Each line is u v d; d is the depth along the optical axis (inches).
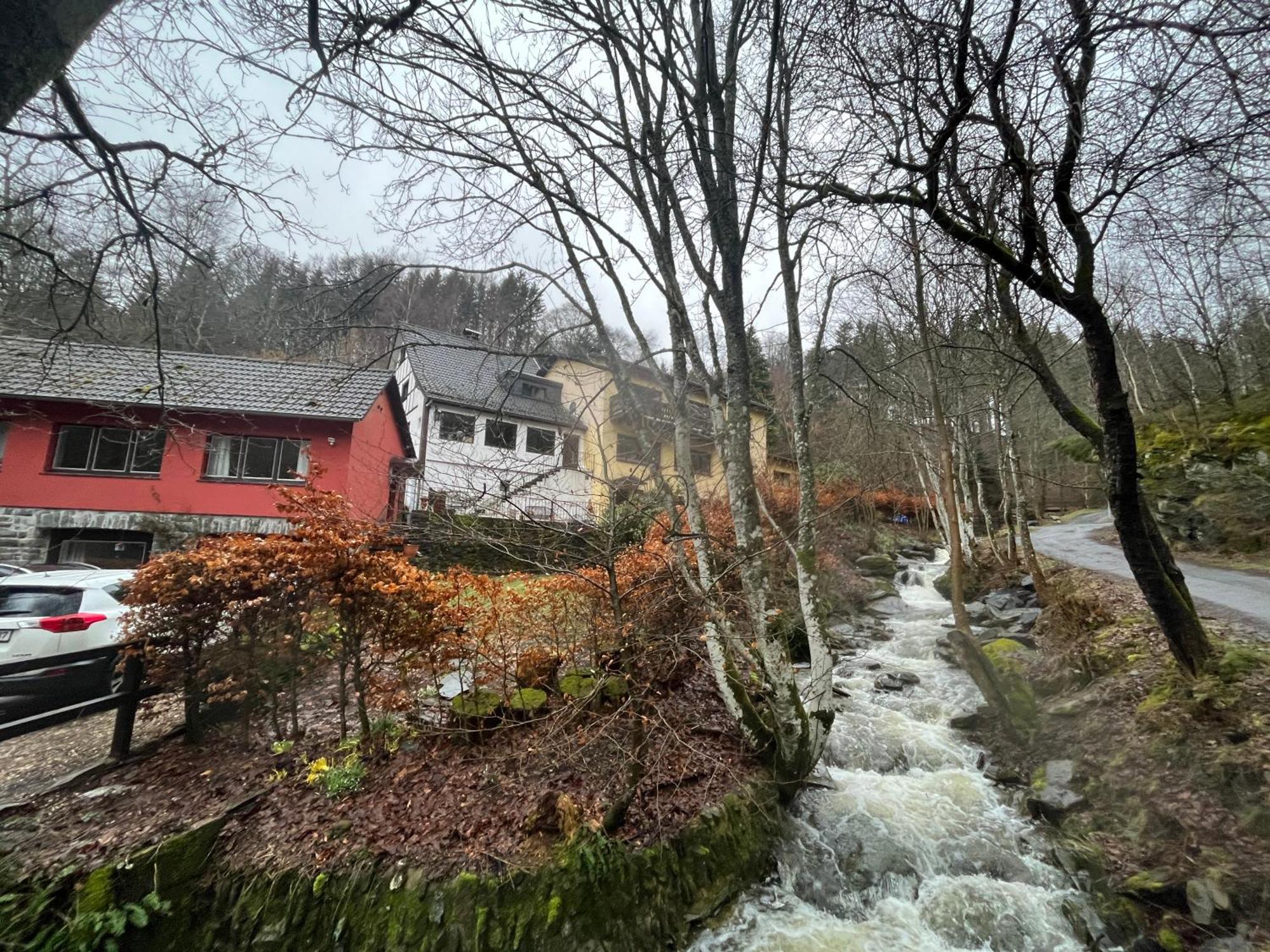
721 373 203.0
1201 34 81.4
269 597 162.9
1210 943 123.1
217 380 470.9
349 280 167.5
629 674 146.4
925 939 140.9
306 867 125.8
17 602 199.5
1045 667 261.7
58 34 70.2
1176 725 174.2
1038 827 177.2
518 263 170.4
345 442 476.1
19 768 158.6
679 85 153.8
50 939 105.1
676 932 133.8
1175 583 208.1
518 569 244.8
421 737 170.2
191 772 153.7
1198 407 523.5
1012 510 621.3
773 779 177.9
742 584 197.0
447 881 124.6
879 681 293.7
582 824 137.6
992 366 350.9
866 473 539.2
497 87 144.4
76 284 161.2
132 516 444.1
